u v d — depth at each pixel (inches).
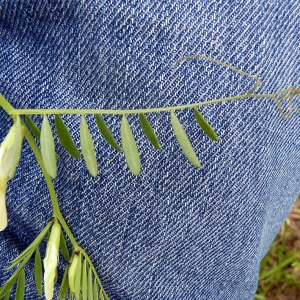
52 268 7.1
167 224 8.7
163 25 7.6
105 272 9.1
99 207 8.6
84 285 7.6
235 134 8.1
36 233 9.1
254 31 7.7
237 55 7.8
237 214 8.7
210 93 7.9
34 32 7.8
